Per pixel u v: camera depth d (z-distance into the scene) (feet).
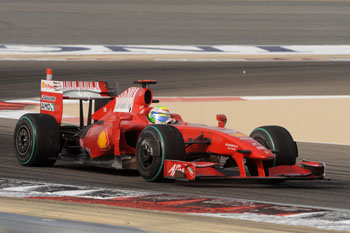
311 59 335.26
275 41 408.67
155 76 272.92
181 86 253.85
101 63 300.81
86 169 114.73
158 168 97.96
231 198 89.10
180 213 76.23
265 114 199.93
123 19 511.40
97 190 91.50
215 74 283.18
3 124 172.45
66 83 120.67
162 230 67.36
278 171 101.76
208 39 409.90
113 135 106.22
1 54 317.83
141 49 356.38
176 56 332.80
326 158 137.39
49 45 359.66
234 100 226.79
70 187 93.56
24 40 375.86
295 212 79.51
